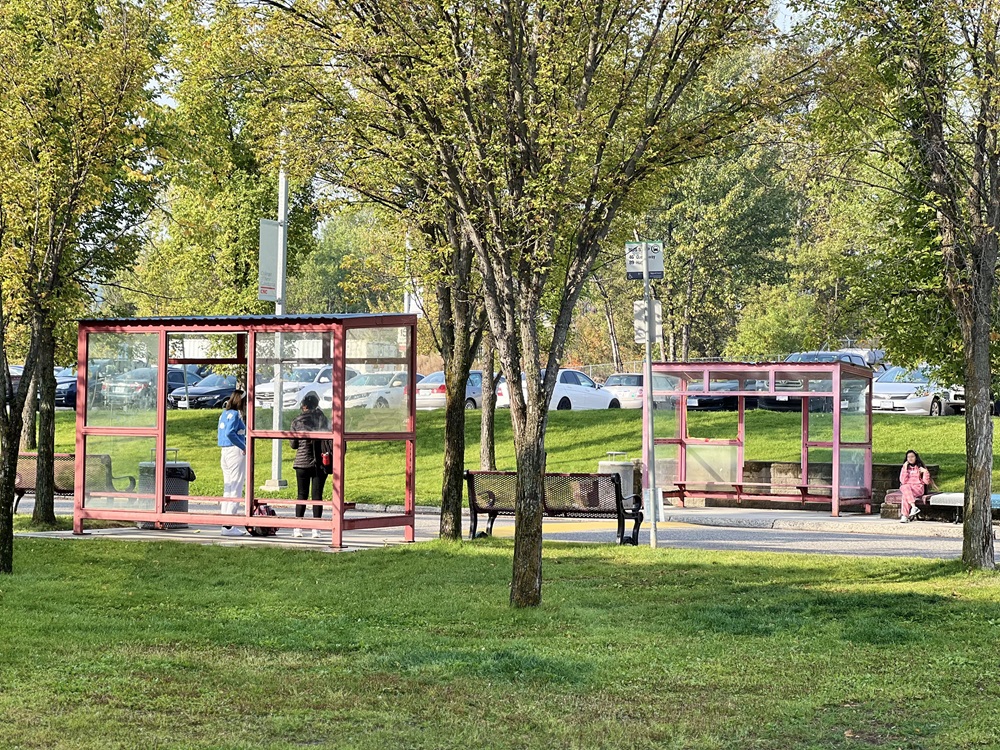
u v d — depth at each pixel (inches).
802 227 2417.6
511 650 386.6
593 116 474.0
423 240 678.5
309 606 482.9
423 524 855.7
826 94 536.7
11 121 547.8
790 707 316.8
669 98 501.4
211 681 343.3
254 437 708.7
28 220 562.6
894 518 900.6
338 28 509.4
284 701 320.2
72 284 739.4
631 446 1264.8
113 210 771.4
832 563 594.6
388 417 699.4
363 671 358.3
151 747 272.4
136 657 376.8
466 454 1277.1
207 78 585.6
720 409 1603.1
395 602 489.4
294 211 1568.7
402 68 495.8
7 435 563.8
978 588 512.1
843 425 957.2
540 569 482.6
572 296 487.5
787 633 421.1
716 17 492.1
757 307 2466.8
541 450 484.1
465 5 479.5
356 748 274.2
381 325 699.4
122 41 571.5
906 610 463.5
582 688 338.0
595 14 485.1
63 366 822.5
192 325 718.5
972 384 565.3
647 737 288.2
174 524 778.2
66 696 320.5
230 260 1604.3
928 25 547.2
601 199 498.3
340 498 675.4
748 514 940.0
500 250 477.7
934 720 304.7
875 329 724.0
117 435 736.3
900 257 705.0
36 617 446.3
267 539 708.0
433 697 326.0
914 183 657.6
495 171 473.4
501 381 1647.4
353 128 559.2
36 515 786.2
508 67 479.5
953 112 561.3
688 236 2498.8
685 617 455.5
